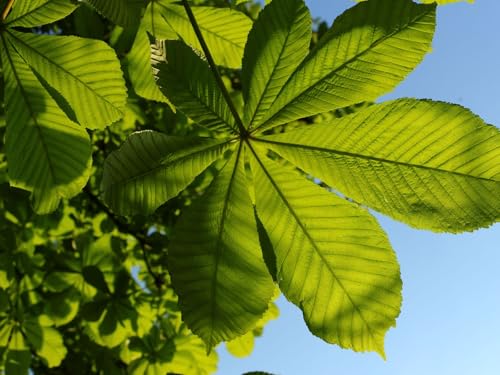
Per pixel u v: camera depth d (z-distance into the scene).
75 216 1.27
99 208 1.22
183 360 1.12
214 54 0.70
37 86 0.54
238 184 0.48
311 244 0.46
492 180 0.43
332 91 0.47
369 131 0.45
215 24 0.68
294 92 0.48
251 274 0.46
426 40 0.44
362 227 0.46
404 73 0.45
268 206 0.47
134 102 1.13
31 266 1.12
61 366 1.34
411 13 0.44
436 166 0.44
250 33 0.48
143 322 1.17
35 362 1.36
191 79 0.49
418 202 0.44
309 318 0.46
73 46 0.54
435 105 0.43
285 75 0.48
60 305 1.14
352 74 0.46
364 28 0.45
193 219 0.46
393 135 0.45
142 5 0.64
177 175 0.48
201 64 0.49
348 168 0.46
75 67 0.55
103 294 1.08
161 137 0.48
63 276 1.15
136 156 0.47
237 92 1.09
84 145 0.54
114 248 1.19
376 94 0.46
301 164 0.48
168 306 1.22
